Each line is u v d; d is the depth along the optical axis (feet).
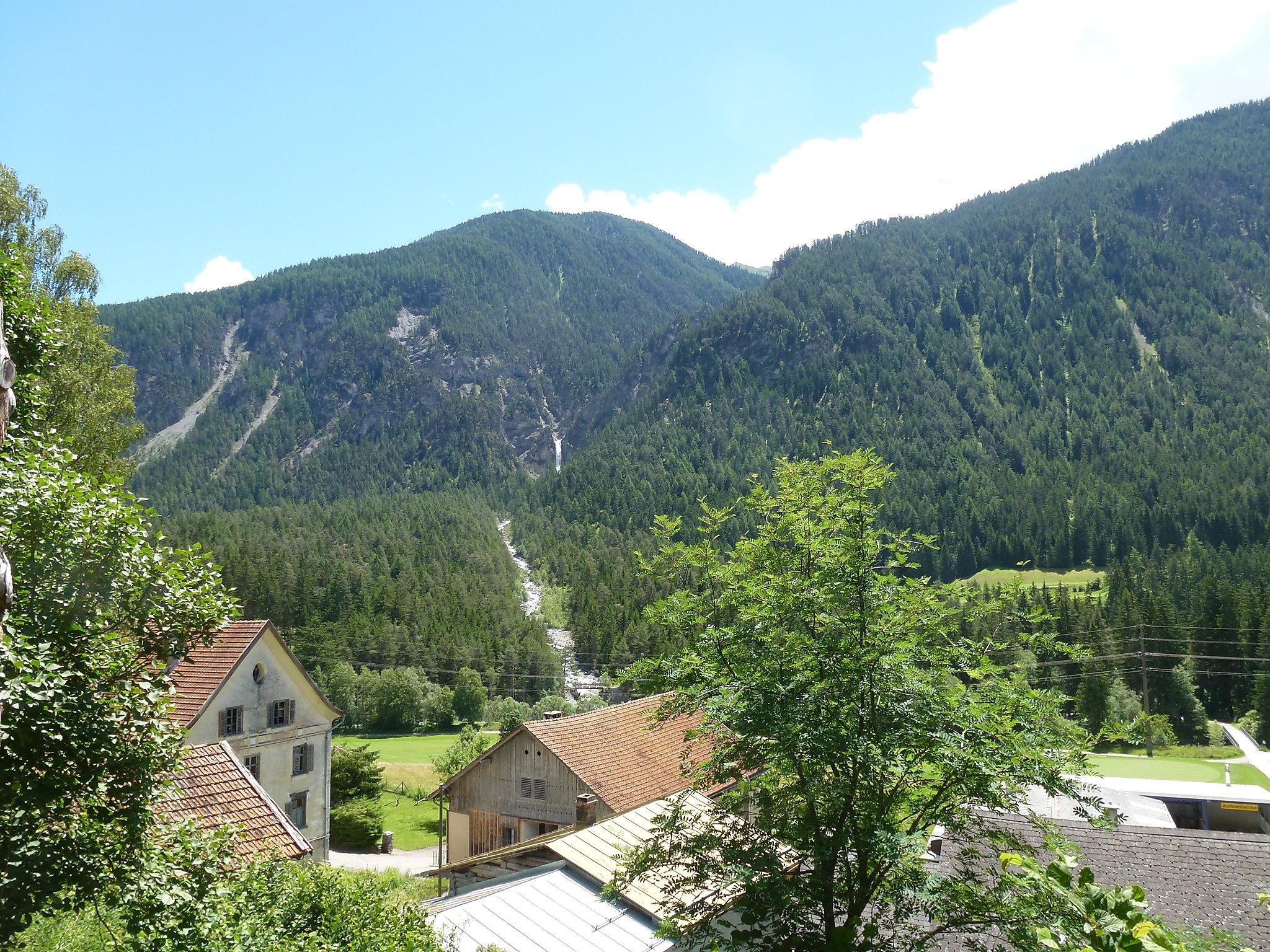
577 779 85.66
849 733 36.27
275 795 103.86
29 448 35.27
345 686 299.99
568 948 50.67
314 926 42.14
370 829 132.67
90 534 30.83
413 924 44.91
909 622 39.81
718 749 42.55
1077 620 282.56
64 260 100.68
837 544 41.04
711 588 44.57
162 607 33.19
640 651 356.18
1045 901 31.91
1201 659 282.97
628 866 41.65
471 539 541.75
